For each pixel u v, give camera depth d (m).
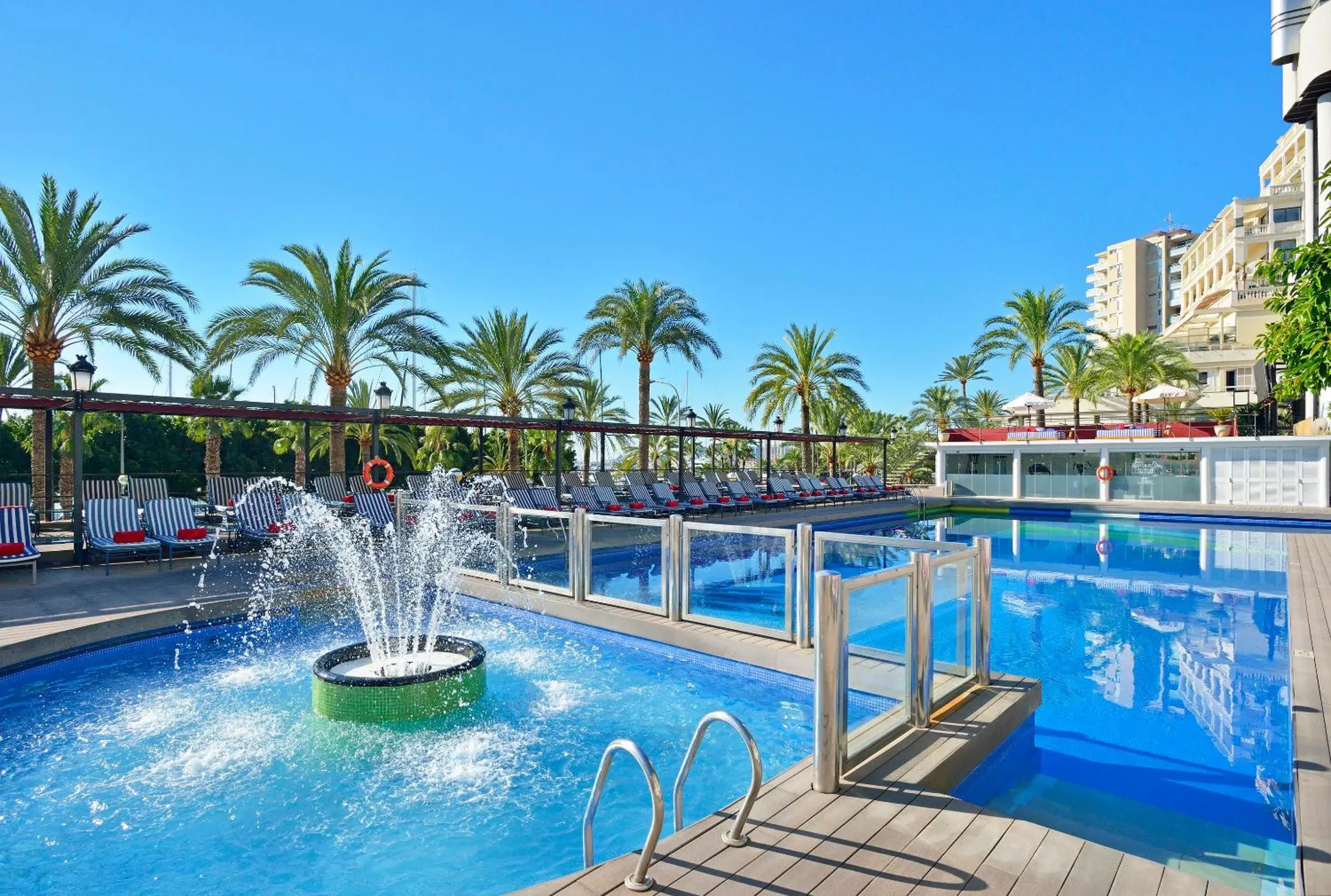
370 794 4.31
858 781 3.47
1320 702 4.65
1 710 5.56
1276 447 23.09
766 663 5.99
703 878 2.66
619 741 2.81
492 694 5.98
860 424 44.22
